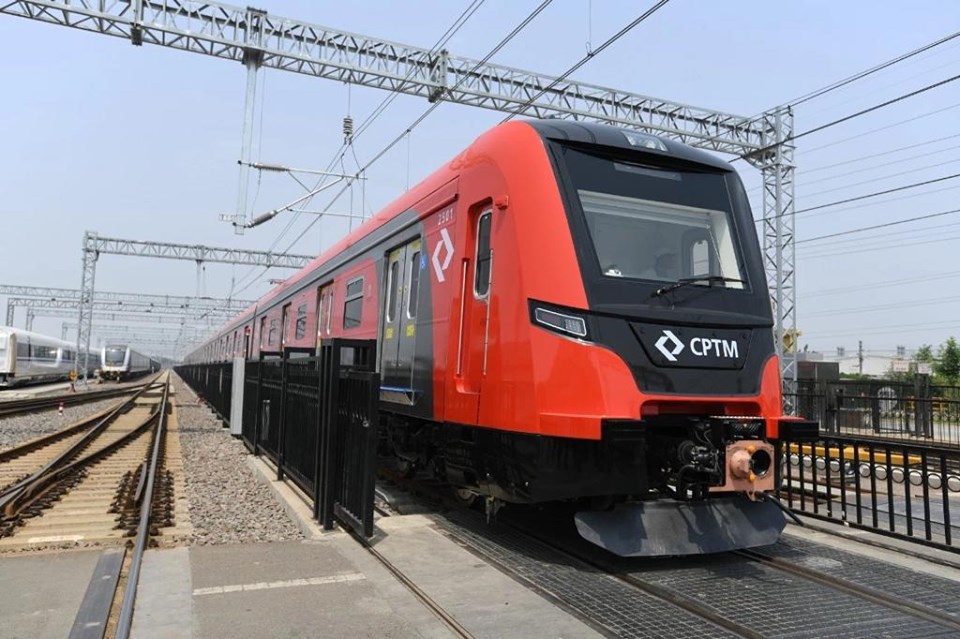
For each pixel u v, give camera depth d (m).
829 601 4.62
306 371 7.98
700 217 6.25
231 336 29.20
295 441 8.44
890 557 5.69
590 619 4.18
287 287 16.91
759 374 5.75
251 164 15.21
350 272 10.84
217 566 5.17
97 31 13.98
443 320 6.89
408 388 7.74
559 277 5.37
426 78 16.39
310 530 6.33
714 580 5.07
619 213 5.86
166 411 23.83
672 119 19.56
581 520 5.16
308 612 4.22
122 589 4.74
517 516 7.11
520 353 5.49
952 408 16.22
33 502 8.22
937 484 9.53
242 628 3.95
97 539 6.40
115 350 62.62
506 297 5.74
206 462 11.91
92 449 13.88
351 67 15.55
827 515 7.02
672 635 4.01
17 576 5.02
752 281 6.10
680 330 5.48
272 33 15.04
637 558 5.61
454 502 7.86
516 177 5.84
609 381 5.11
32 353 45.94
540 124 6.07
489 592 4.60
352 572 5.04
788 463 7.48
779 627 4.15
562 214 5.54
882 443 6.41
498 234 5.97
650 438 5.66
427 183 7.86
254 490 9.10
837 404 16.39
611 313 5.26
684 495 5.41
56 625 4.04
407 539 5.91
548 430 5.15
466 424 6.24
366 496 5.78
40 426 19.39
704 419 5.41
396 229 8.66
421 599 4.46
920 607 4.48
